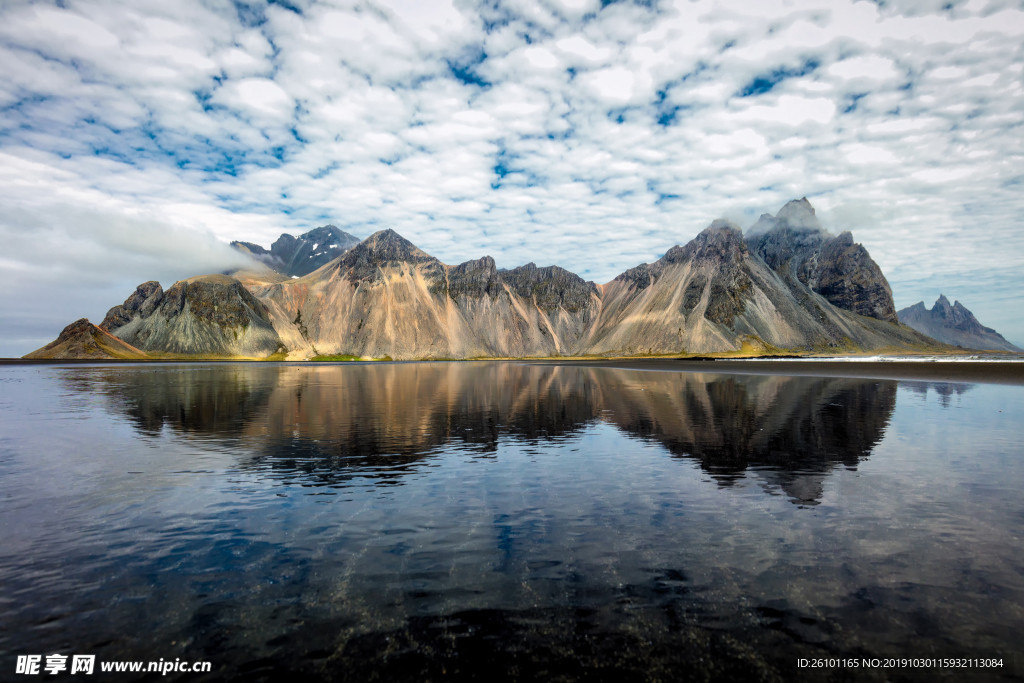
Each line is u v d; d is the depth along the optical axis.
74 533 11.37
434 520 12.16
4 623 7.70
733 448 20.59
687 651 6.97
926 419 28.30
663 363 153.25
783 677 6.41
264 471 17.03
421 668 6.63
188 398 42.38
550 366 143.88
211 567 9.61
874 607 8.05
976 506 12.90
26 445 21.56
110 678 6.49
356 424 27.92
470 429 26.12
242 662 6.79
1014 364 113.19
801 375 76.38
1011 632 7.36
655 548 10.38
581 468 17.38
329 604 8.25
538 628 7.55
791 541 10.70
